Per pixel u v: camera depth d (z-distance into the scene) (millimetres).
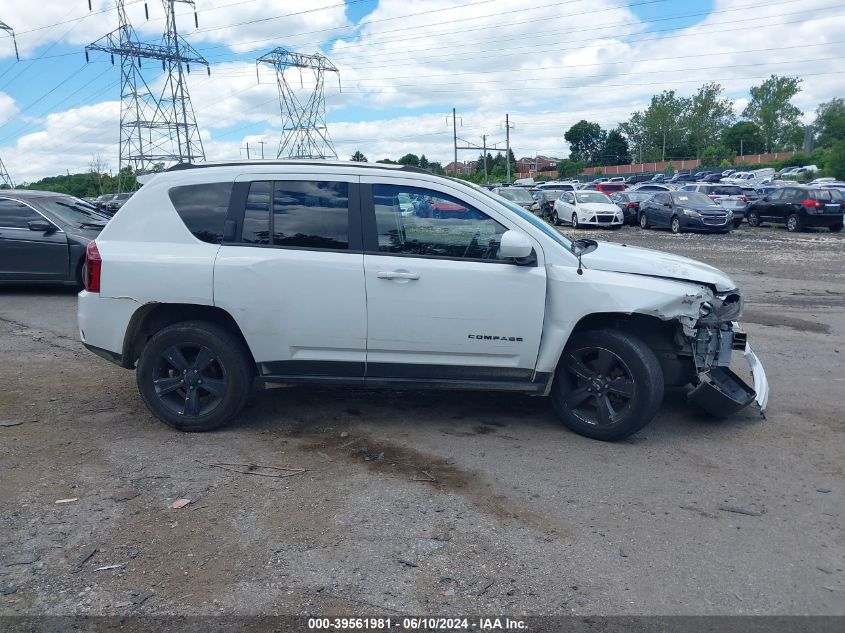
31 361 7184
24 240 10609
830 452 4973
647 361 4887
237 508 4047
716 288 5070
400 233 5023
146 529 3803
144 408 5746
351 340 5012
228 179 5133
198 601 3197
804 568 3533
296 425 5387
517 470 4605
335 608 3164
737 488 4395
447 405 5867
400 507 4082
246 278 4953
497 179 90938
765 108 115375
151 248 5102
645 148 123688
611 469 4645
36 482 4352
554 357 5016
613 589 3334
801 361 7426
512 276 4922
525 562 3541
